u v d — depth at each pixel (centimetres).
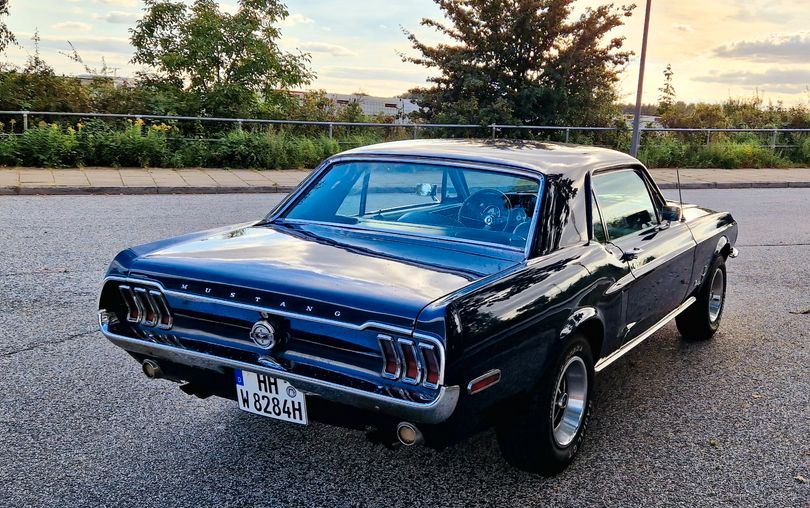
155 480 329
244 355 296
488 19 2439
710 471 356
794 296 712
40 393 420
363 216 386
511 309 287
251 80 2177
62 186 1300
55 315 564
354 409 280
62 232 903
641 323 427
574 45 2370
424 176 381
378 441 297
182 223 998
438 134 2328
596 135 2392
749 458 371
